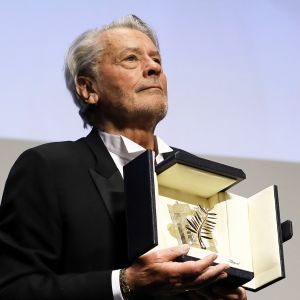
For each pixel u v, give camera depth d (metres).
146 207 6.33
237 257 6.86
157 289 6.30
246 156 9.84
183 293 6.77
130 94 7.62
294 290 9.22
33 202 6.88
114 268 6.74
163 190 6.83
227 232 6.92
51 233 6.78
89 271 6.70
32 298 6.45
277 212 6.97
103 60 7.81
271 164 9.85
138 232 6.33
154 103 7.59
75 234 6.78
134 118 7.64
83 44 7.95
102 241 6.77
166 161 6.65
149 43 7.90
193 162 6.67
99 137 7.46
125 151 7.46
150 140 7.77
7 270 6.65
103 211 6.87
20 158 7.14
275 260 6.82
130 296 6.34
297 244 9.45
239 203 7.10
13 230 6.84
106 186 6.98
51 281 6.50
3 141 9.20
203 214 6.88
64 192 6.92
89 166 7.14
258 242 6.95
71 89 8.02
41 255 6.69
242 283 6.71
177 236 6.63
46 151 7.13
